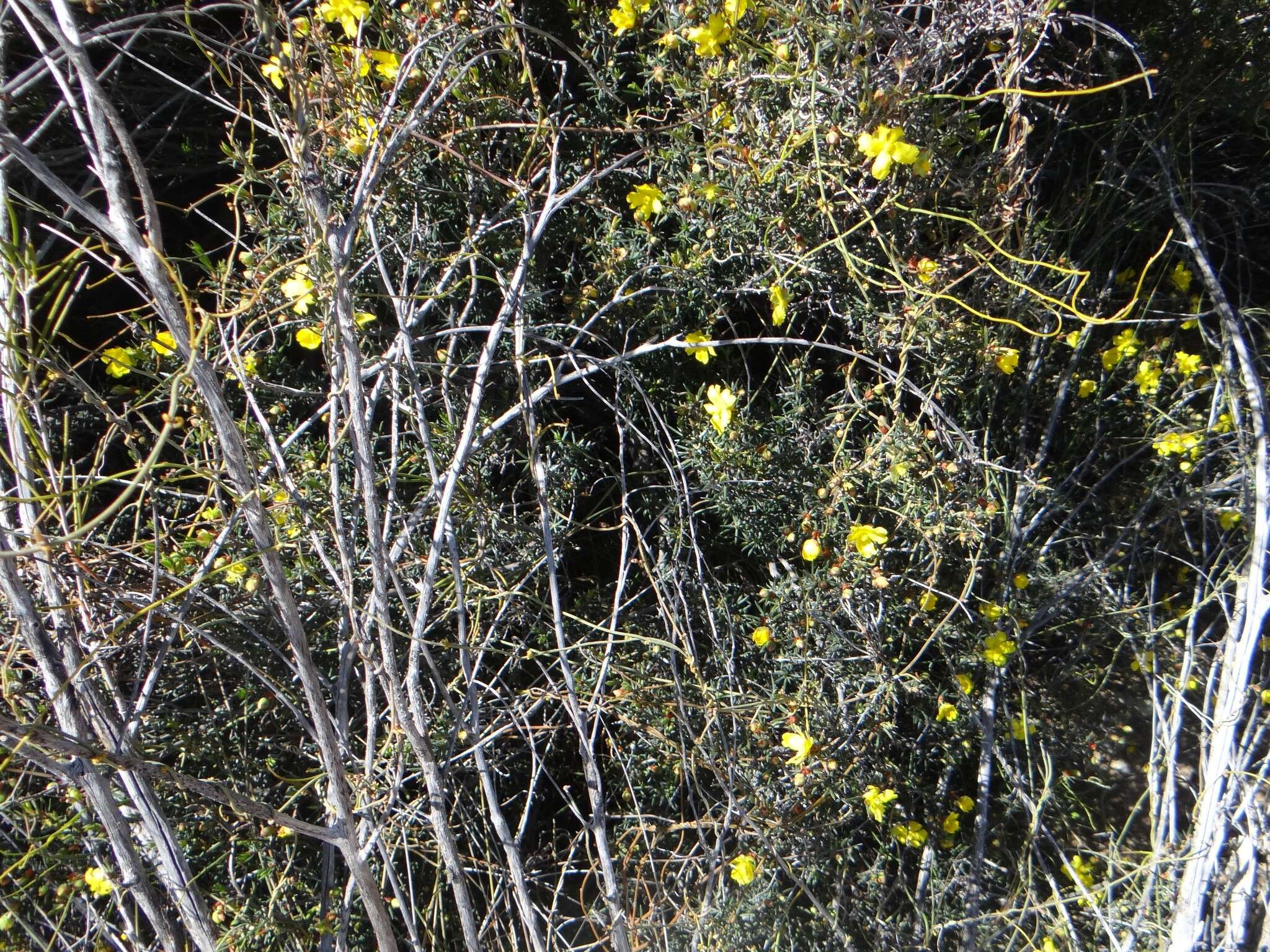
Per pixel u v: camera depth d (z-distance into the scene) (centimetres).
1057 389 255
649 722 209
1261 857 221
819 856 210
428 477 209
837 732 211
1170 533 257
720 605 222
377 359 212
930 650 233
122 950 183
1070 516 245
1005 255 218
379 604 147
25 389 139
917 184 208
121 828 151
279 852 209
